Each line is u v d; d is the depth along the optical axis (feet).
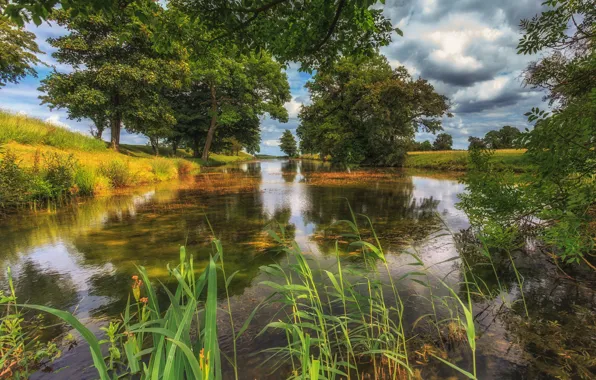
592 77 10.74
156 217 21.50
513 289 9.25
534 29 12.08
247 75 103.04
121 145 112.06
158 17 12.39
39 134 45.16
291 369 6.05
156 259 12.72
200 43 14.43
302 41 14.55
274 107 113.91
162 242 15.25
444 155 83.87
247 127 125.59
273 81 110.83
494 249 13.10
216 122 111.45
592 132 6.89
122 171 40.16
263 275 10.83
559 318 7.54
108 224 19.31
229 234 16.84
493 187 10.29
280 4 12.89
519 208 9.45
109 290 9.73
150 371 4.26
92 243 15.03
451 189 37.17
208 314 4.17
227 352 6.62
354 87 82.94
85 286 10.03
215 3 11.46
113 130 75.25
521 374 5.71
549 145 7.71
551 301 8.42
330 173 67.77
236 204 27.25
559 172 7.85
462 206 13.24
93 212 23.26
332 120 92.68
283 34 14.33
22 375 5.71
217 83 99.60
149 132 83.92
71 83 63.82
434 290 9.39
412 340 6.92
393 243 14.62
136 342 5.85
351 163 91.97
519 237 11.64
